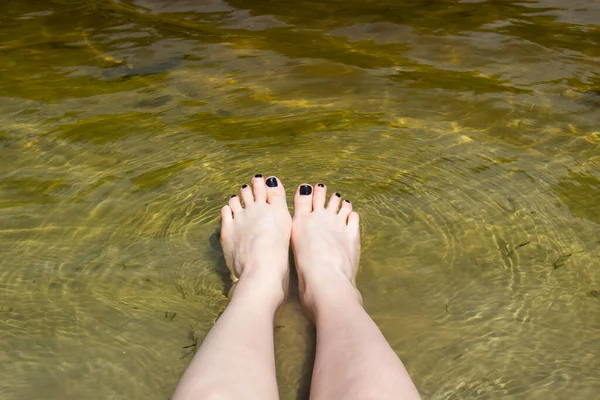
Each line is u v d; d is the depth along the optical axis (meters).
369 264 1.06
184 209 1.15
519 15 1.81
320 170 1.24
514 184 1.19
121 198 1.17
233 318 0.92
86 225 1.11
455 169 1.23
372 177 1.22
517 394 0.88
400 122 1.35
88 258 1.06
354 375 0.83
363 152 1.27
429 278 1.03
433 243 1.09
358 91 1.46
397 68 1.55
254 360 0.85
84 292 1.00
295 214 1.14
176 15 1.84
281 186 1.18
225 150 1.28
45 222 1.11
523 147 1.28
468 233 1.10
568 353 0.93
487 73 1.53
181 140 1.31
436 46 1.65
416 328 0.96
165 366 0.91
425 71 1.54
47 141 1.30
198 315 0.98
